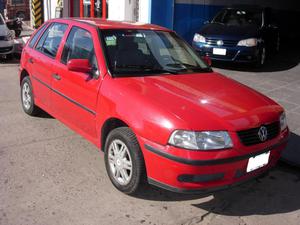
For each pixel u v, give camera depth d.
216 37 9.91
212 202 3.88
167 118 3.37
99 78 4.16
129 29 4.73
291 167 4.76
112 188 3.98
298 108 6.92
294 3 17.50
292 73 10.05
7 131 5.39
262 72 10.01
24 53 5.99
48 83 5.17
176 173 3.32
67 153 4.77
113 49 4.37
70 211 3.56
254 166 3.60
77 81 4.46
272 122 3.78
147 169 3.52
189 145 3.27
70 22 5.08
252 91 4.32
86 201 3.73
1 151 4.73
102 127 4.07
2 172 4.21
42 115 6.05
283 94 7.86
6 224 3.31
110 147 3.96
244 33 9.95
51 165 4.43
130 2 11.37
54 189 3.91
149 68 4.38
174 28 11.84
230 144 3.37
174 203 3.80
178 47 5.01
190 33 12.45
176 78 4.28
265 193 4.13
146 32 4.85
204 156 3.27
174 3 11.59
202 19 12.76
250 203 3.91
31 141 5.09
